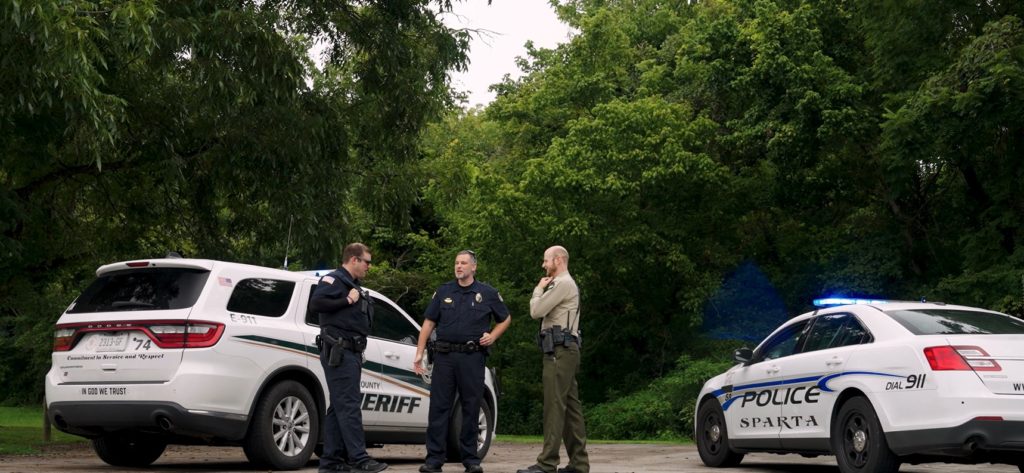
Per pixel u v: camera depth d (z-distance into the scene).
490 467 11.21
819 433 9.88
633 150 30.17
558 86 35.50
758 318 32.38
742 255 33.09
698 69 30.67
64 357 9.67
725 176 30.22
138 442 10.63
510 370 37.12
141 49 13.41
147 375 9.29
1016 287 23.05
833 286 29.55
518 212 31.83
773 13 27.41
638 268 32.78
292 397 10.05
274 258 19.62
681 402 29.22
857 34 28.25
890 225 29.59
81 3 11.72
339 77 18.64
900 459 9.02
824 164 28.44
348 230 17.48
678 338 34.16
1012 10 23.66
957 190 27.78
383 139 17.97
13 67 11.43
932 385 8.52
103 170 17.25
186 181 16.59
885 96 24.23
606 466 11.76
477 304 9.31
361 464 8.71
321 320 8.85
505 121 38.16
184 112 16.08
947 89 21.59
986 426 8.23
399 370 11.38
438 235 44.81
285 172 15.99
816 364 9.99
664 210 32.25
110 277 10.00
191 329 9.33
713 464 11.91
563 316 8.76
